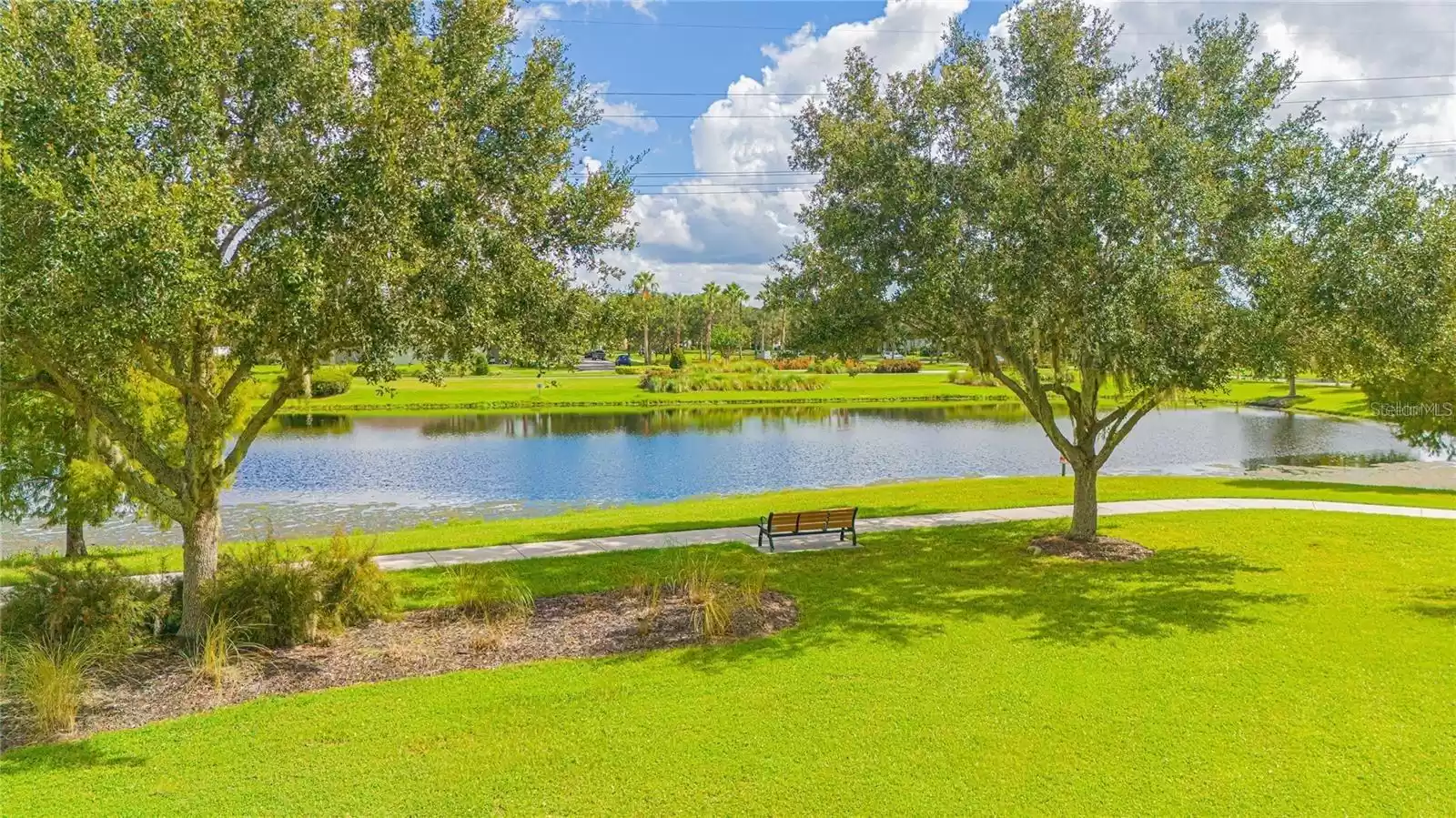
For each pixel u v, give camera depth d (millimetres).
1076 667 9234
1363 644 9938
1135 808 6363
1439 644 9922
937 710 8117
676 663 9414
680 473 32969
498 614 11234
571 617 11195
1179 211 11516
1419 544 15625
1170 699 8359
